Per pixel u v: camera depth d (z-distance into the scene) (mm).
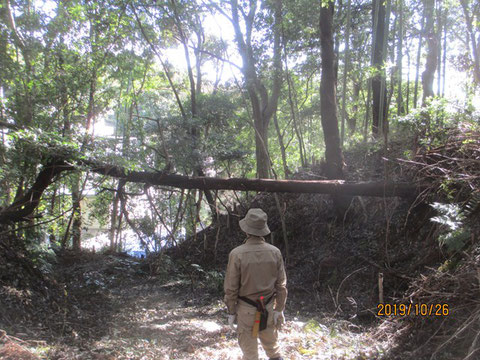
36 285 6207
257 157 16000
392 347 4641
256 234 3725
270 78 14641
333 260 8211
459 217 4746
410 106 16938
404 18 16125
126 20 9344
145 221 10539
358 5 14758
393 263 7188
